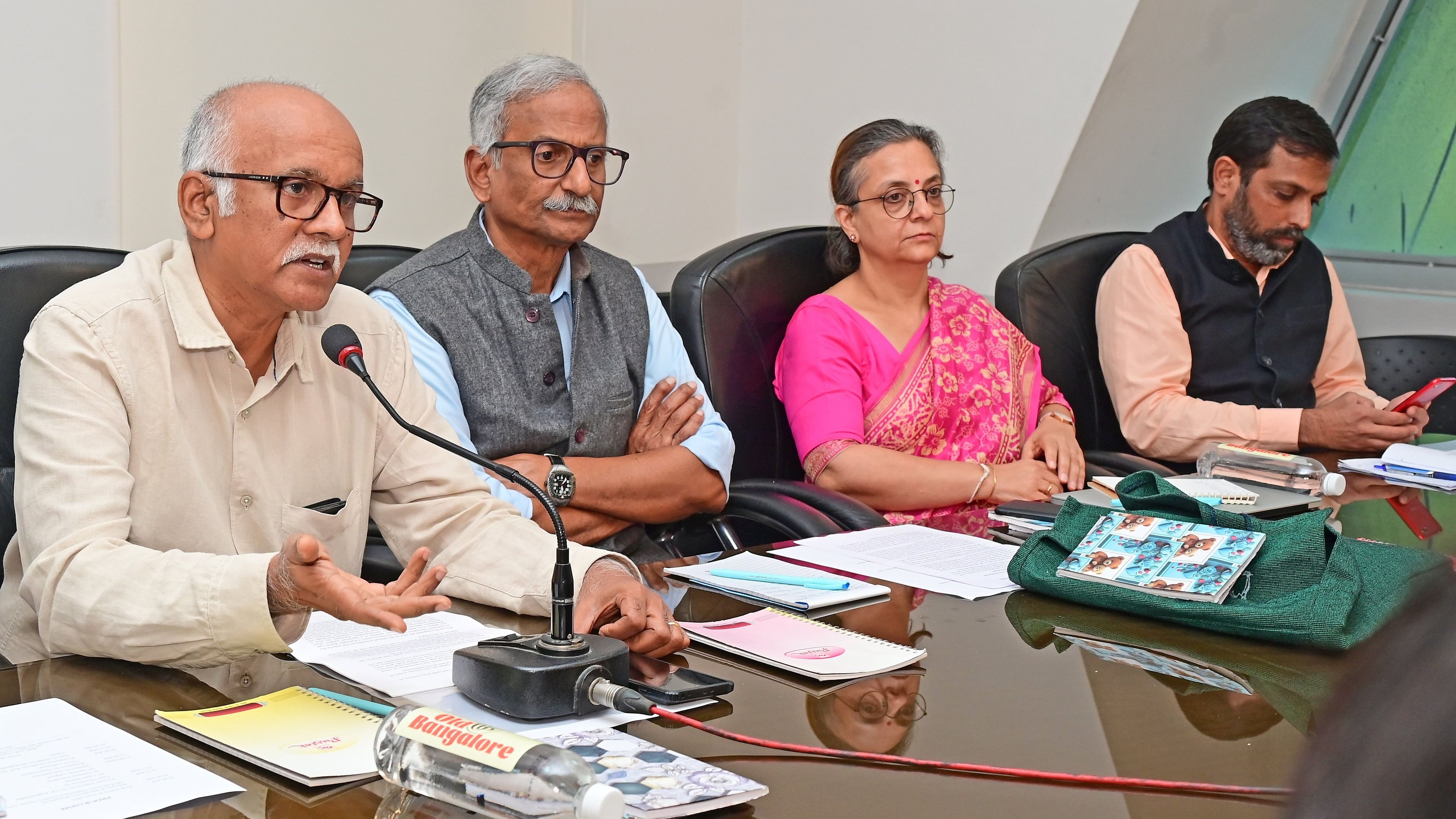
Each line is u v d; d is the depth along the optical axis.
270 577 1.17
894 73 4.01
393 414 1.30
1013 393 2.64
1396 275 3.94
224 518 1.52
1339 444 2.68
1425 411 2.68
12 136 2.79
